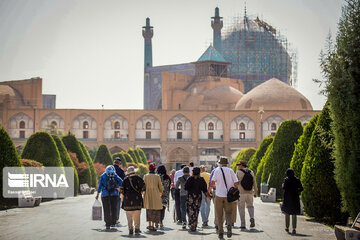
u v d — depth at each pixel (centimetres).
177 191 1822
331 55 1658
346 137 1611
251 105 9269
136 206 1538
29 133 8775
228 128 8888
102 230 1603
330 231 1620
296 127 3027
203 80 10412
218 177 1484
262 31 11375
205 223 1780
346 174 1582
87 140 8844
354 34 1599
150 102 12212
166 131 8925
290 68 11488
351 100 1570
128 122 8912
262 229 1664
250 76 11188
